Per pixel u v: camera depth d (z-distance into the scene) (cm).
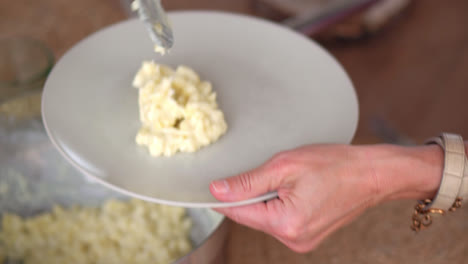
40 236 77
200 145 66
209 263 64
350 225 75
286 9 135
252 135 67
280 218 63
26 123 77
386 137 130
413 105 146
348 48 156
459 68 156
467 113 145
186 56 73
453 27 168
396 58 156
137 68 72
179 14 75
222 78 72
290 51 73
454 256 72
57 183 80
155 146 65
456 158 64
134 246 76
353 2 93
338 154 64
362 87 149
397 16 161
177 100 69
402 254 73
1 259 76
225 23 75
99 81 70
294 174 62
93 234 77
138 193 62
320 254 73
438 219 75
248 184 61
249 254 73
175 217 77
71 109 67
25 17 95
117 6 96
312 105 69
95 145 65
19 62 80
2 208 79
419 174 65
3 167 79
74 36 92
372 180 64
